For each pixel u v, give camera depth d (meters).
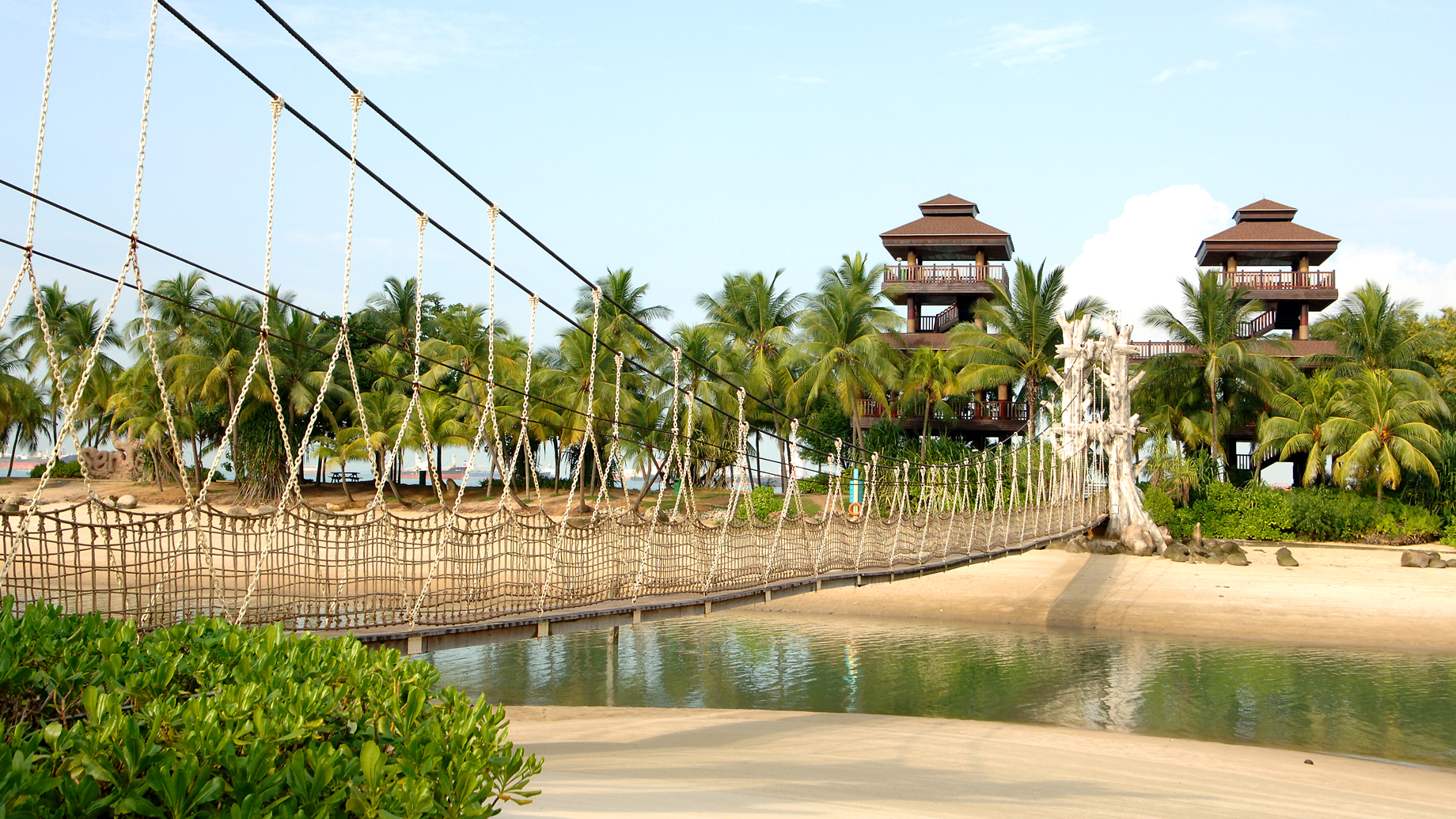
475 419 34.66
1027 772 9.50
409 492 40.03
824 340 35.88
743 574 11.16
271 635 4.36
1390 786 10.20
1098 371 30.03
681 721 12.73
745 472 11.83
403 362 38.25
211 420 38.19
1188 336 36.56
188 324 34.44
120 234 5.21
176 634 4.58
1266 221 45.94
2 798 2.54
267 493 36.66
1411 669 16.73
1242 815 7.98
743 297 37.97
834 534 13.62
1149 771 10.11
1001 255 46.00
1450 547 32.44
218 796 2.83
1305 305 42.75
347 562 6.98
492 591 8.09
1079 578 25.77
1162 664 17.20
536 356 37.91
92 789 2.70
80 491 38.56
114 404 36.84
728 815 5.73
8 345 40.06
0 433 39.16
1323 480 37.25
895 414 39.59
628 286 35.47
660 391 35.88
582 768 8.41
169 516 5.89
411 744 3.33
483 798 3.29
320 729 3.49
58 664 4.14
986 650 18.36
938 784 8.36
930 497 19.39
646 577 9.83
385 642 6.95
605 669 16.81
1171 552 28.77
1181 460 35.84
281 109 6.10
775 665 17.19
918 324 43.81
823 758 9.81
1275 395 36.19
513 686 15.60
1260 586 24.33
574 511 31.59
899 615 22.02
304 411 35.06
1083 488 27.88
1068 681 15.95
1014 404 39.50
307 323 36.00
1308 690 15.33
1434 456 33.69
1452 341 44.00
